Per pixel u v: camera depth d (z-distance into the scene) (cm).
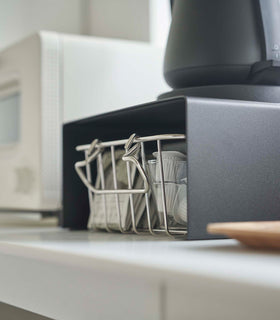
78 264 54
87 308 54
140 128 96
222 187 71
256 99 81
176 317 43
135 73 127
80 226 100
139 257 51
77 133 100
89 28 185
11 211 128
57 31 188
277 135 75
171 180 78
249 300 35
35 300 65
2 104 134
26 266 67
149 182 81
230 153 71
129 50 127
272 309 35
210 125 70
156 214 81
